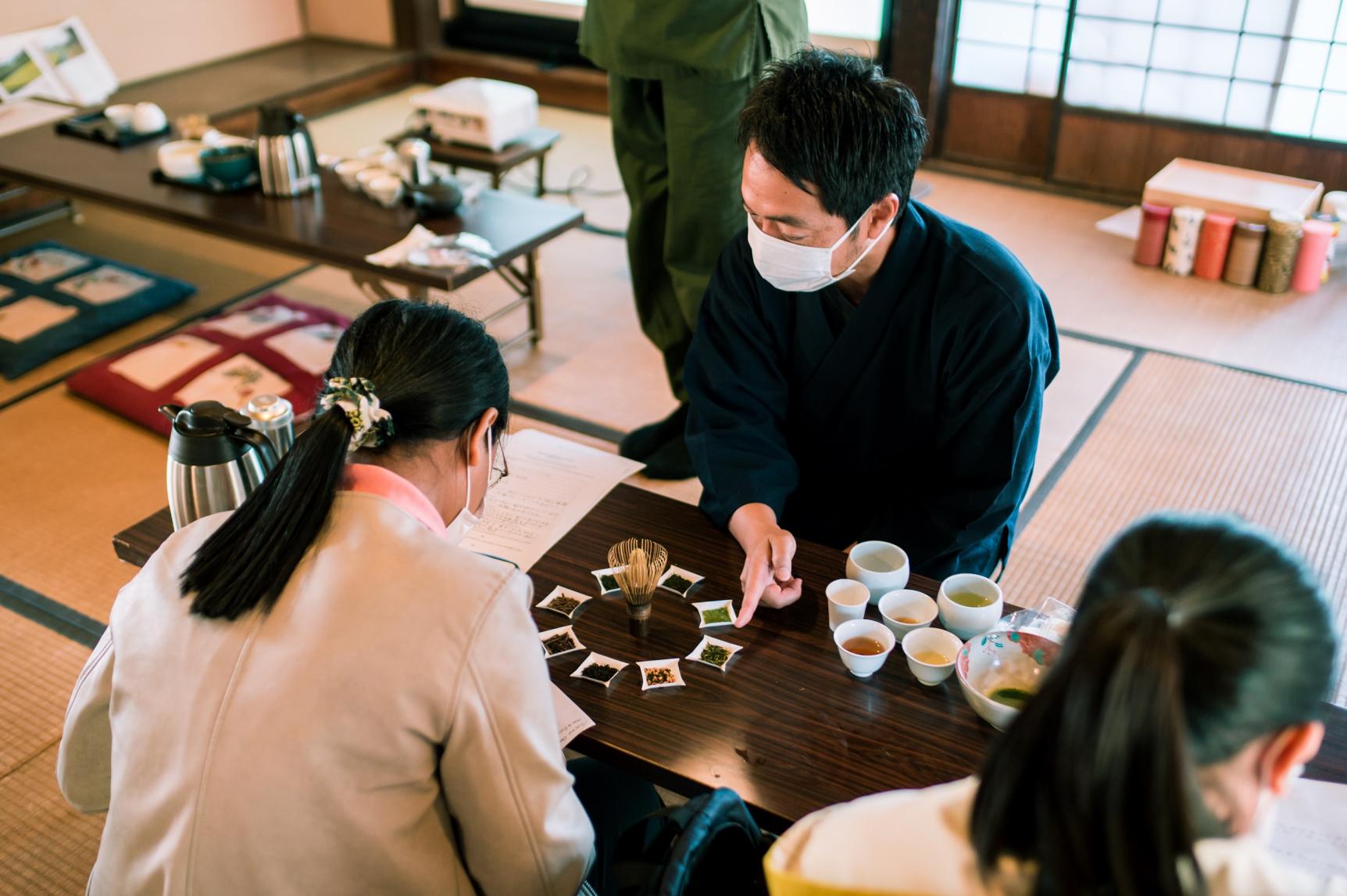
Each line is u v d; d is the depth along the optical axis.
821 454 1.89
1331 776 1.18
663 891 0.91
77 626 2.37
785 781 1.20
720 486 1.66
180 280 3.92
